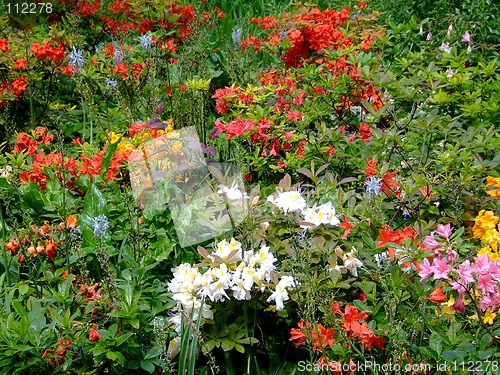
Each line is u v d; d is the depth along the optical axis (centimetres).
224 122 412
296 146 412
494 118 383
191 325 253
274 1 742
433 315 268
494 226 278
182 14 605
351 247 291
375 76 385
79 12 595
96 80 517
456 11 614
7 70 505
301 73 442
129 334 259
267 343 300
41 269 326
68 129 498
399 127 359
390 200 358
